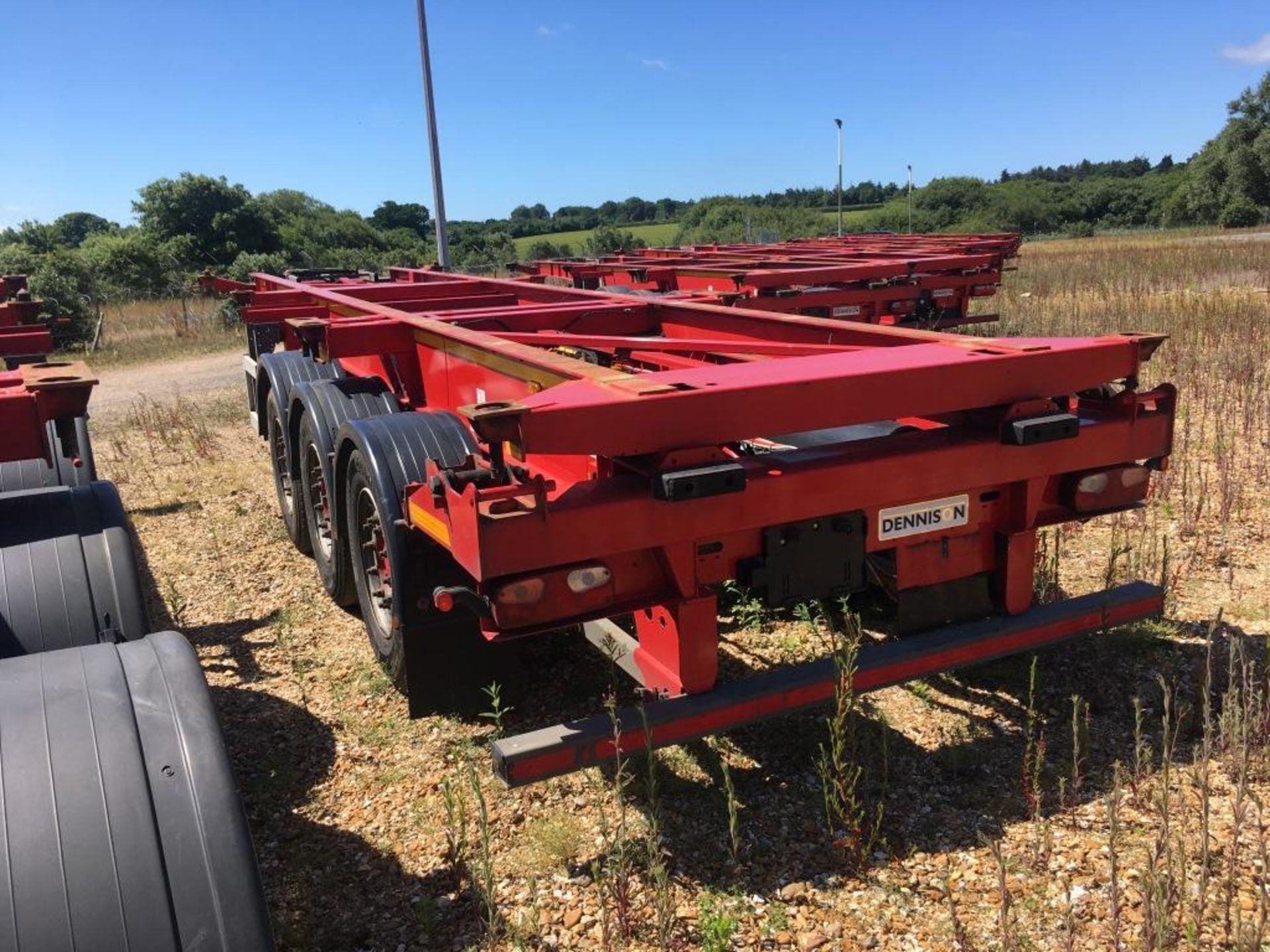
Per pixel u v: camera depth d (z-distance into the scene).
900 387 2.87
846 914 2.63
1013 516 3.31
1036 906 2.61
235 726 3.82
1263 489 5.90
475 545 2.54
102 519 3.14
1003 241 13.77
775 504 2.83
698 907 2.69
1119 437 3.30
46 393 2.72
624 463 2.83
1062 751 3.36
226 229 39.00
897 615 3.29
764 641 4.23
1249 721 3.11
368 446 3.70
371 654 4.44
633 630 4.18
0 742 1.78
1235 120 58.03
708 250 14.91
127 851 1.71
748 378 2.82
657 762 3.39
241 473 8.02
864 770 3.22
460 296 7.29
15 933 1.61
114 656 2.03
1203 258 23.19
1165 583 4.18
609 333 5.73
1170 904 2.37
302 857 3.00
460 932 2.67
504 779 2.68
